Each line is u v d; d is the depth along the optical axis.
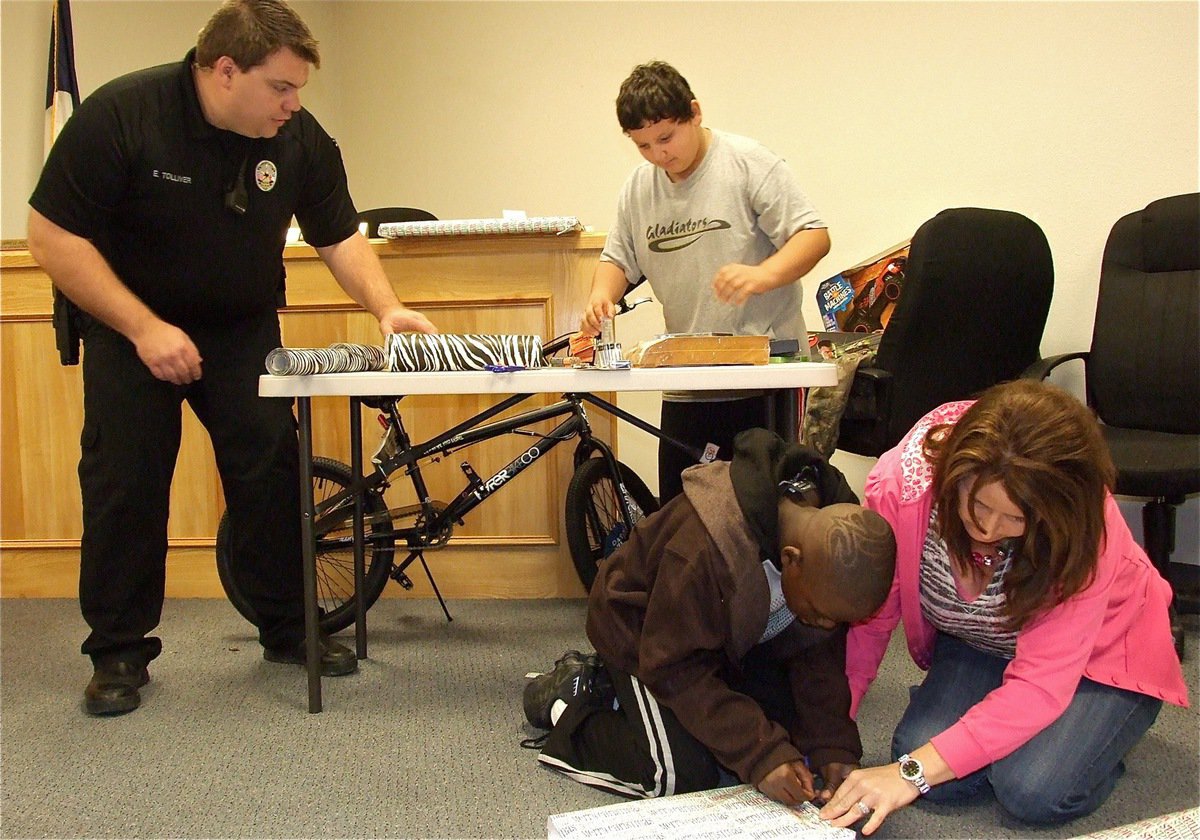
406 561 2.19
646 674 1.17
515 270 2.37
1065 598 1.09
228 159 1.67
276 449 1.85
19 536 2.54
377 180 3.92
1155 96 2.39
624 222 2.15
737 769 1.14
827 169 3.02
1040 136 2.60
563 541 2.44
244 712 1.67
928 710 1.34
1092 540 1.01
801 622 1.11
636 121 1.81
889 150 2.89
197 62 1.57
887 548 1.00
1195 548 2.45
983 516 1.01
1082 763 1.21
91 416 1.71
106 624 1.74
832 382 1.50
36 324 2.49
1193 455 1.80
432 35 3.72
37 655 2.03
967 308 2.09
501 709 1.66
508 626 2.20
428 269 2.38
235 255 1.74
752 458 1.16
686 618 1.12
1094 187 2.52
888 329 2.11
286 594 1.92
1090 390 2.27
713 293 1.98
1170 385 2.11
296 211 1.92
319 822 1.25
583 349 1.68
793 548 1.03
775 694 1.33
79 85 2.98
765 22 3.08
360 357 1.64
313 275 2.40
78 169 1.55
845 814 1.10
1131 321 2.19
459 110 3.69
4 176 2.79
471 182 3.69
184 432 2.49
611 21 3.36
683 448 2.04
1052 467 0.96
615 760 1.31
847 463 3.06
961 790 1.29
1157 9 2.37
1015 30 2.61
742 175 1.93
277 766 1.43
